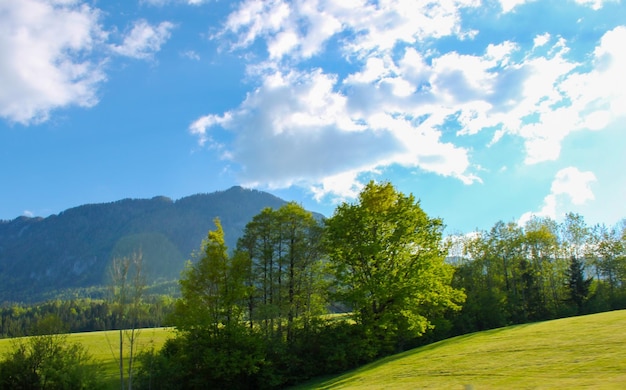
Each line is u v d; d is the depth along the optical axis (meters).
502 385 17.91
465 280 65.06
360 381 27.41
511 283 74.62
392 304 39.22
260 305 37.84
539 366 20.58
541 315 70.50
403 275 39.47
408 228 40.03
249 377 36.25
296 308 40.59
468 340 36.34
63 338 34.34
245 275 37.34
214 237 36.91
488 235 74.00
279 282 40.91
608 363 18.47
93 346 56.19
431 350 34.62
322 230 42.84
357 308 41.12
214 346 34.78
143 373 34.41
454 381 20.89
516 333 34.59
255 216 42.97
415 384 22.00
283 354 36.66
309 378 37.28
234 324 35.16
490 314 60.69
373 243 38.66
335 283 41.19
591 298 72.06
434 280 39.28
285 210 42.34
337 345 37.69
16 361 32.38
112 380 37.00
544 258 79.50
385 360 35.88
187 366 34.78
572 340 25.91
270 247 42.16
